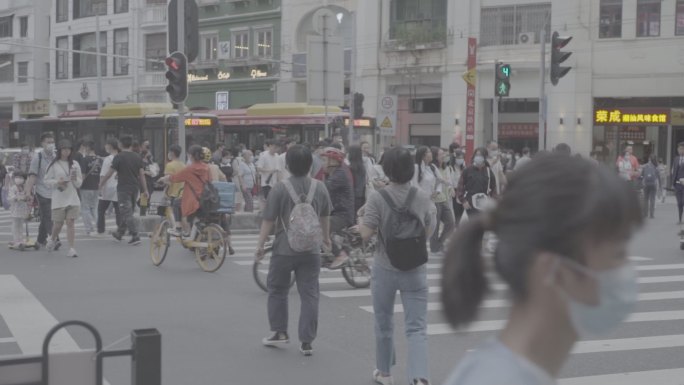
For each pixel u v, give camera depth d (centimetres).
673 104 3250
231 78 4453
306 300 741
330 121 2805
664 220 2152
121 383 649
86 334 813
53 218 1356
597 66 3316
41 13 5525
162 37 4841
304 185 734
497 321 878
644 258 1420
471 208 1370
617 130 3359
